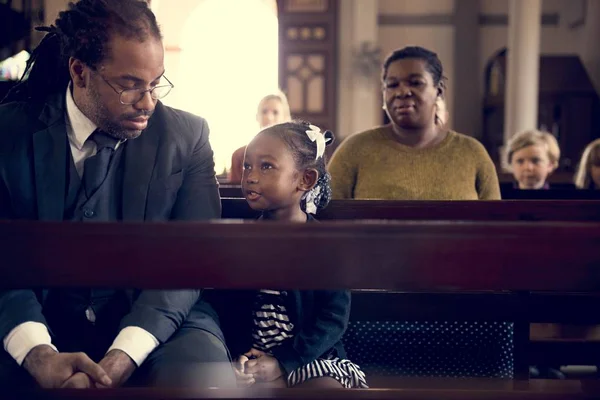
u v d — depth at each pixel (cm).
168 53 912
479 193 357
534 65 1330
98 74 192
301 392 137
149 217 208
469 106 1627
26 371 182
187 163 218
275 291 216
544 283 119
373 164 355
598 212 254
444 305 246
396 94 347
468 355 250
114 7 192
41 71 210
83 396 137
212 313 216
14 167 202
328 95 1538
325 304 213
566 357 318
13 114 207
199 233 120
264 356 205
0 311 187
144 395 136
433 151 353
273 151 223
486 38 1631
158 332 190
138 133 204
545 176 553
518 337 249
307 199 235
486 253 119
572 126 1468
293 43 1535
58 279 121
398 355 251
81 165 208
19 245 120
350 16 1534
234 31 1088
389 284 120
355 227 119
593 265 118
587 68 1566
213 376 182
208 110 1092
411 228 119
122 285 121
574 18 1592
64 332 206
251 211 256
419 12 1623
